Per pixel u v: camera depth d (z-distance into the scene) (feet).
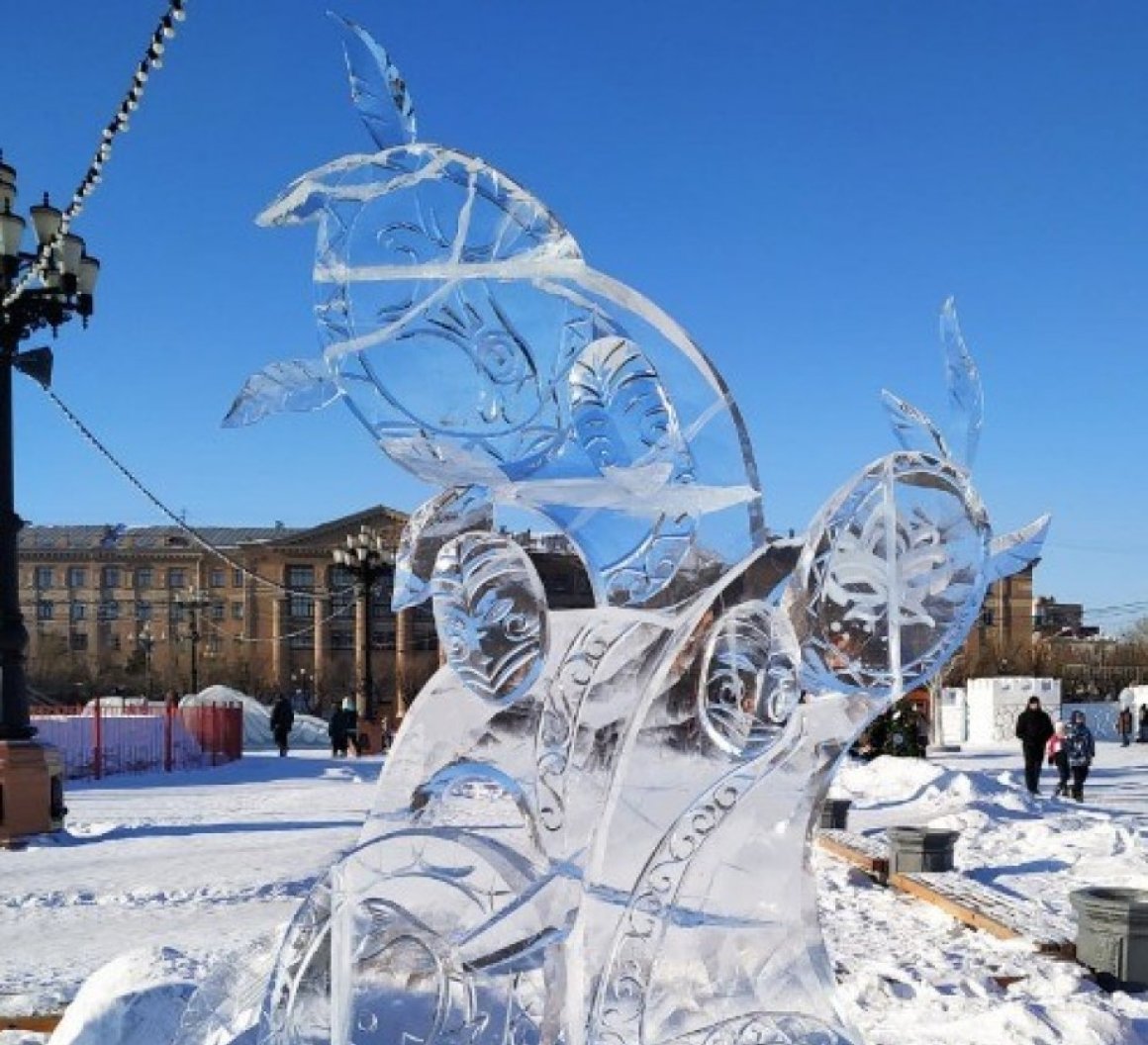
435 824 13.78
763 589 13.16
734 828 12.82
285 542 192.34
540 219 13.02
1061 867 34.32
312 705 178.70
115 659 202.59
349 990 12.14
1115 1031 17.43
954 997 19.29
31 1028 18.17
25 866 34.35
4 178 40.73
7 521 41.45
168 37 21.86
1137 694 134.21
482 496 13.37
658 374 13.38
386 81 12.75
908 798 52.11
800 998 12.69
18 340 41.32
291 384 12.55
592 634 13.74
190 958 17.53
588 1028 12.37
